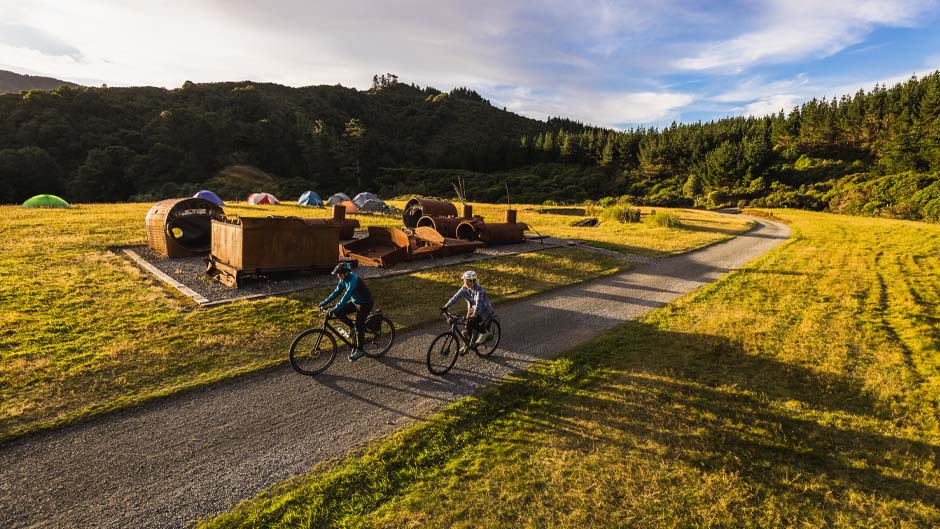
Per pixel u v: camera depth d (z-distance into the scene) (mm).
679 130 111562
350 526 4043
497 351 8445
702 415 6133
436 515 4191
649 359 8156
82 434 5203
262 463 4867
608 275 16000
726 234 29969
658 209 54594
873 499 4578
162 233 13734
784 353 8539
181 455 4934
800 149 92062
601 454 5195
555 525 4102
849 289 14031
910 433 5832
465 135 173750
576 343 9039
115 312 9078
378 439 5398
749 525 4211
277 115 121000
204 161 90312
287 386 6656
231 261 11688
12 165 62219
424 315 10273
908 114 78250
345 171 112438
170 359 7215
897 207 49000
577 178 111000
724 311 11578
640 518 4230
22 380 6227
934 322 10641
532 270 15859
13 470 4531
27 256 12734
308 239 12430
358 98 181250
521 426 5789
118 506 4148
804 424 6012
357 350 7453
